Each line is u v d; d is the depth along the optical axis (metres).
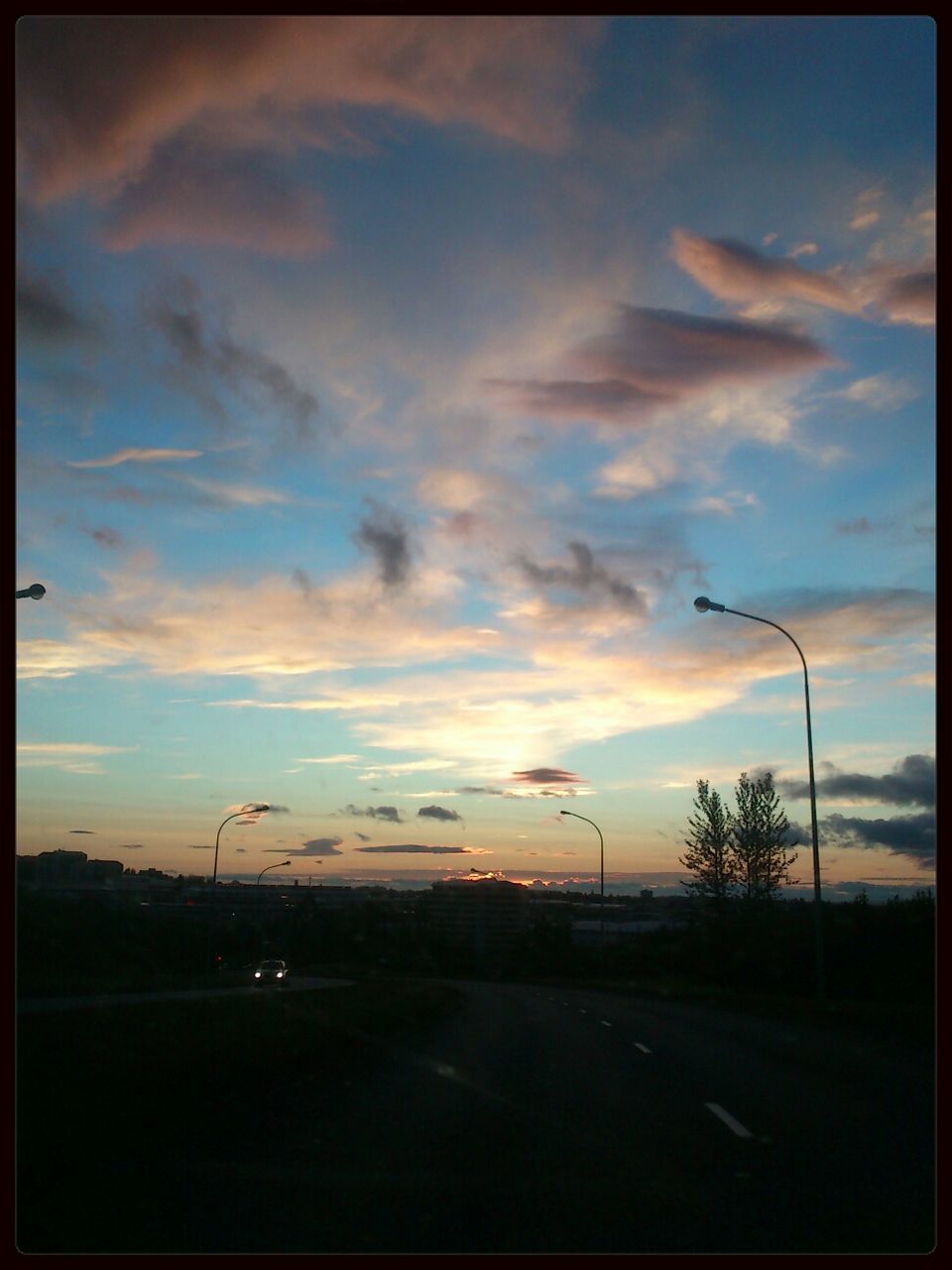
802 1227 7.36
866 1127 11.05
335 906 100.88
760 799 56.00
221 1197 7.89
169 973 66.25
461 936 94.88
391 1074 15.10
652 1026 26.72
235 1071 13.49
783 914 53.81
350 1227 7.24
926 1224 7.43
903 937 43.25
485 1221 7.42
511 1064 16.92
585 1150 9.74
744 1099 13.05
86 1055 13.16
